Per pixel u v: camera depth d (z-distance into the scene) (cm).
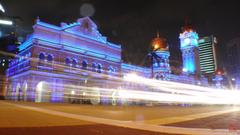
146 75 6631
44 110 2067
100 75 5316
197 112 2417
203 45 18425
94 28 5425
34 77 4269
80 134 903
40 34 4528
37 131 927
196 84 8169
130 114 1981
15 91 4819
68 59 4838
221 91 8412
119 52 5947
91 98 4969
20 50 4975
